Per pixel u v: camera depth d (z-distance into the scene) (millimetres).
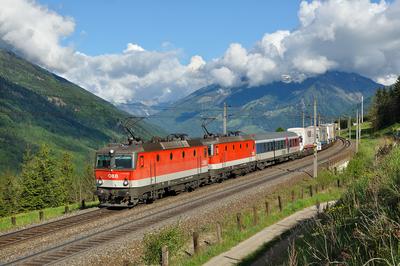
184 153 35281
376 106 138625
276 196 34562
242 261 17438
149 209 28672
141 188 29531
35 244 20500
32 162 80688
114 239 20891
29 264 17234
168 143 33438
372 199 12102
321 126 84500
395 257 8047
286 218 26516
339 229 12664
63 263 17219
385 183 12758
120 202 29250
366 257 9008
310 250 12312
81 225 24203
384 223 9703
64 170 92750
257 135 53094
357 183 17406
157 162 31406
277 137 58094
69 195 89812
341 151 76125
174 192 35781
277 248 18547
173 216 26078
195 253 18672
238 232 22547
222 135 44750
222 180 43656
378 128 132000
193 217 25781
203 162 38531
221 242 20531
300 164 57969
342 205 16547
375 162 19234
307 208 29797
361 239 10125
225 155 43031
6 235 22531
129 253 19047
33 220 29641
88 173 96125
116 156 29234
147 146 30641
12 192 78500
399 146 21219
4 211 75250
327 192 36125
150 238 18453
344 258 9062
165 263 15781
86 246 19781
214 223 25359
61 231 22875
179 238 19219
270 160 55344
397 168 13922
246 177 45750
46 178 75375
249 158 48906
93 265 17344
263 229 23578
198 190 37438
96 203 38625
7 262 17688
